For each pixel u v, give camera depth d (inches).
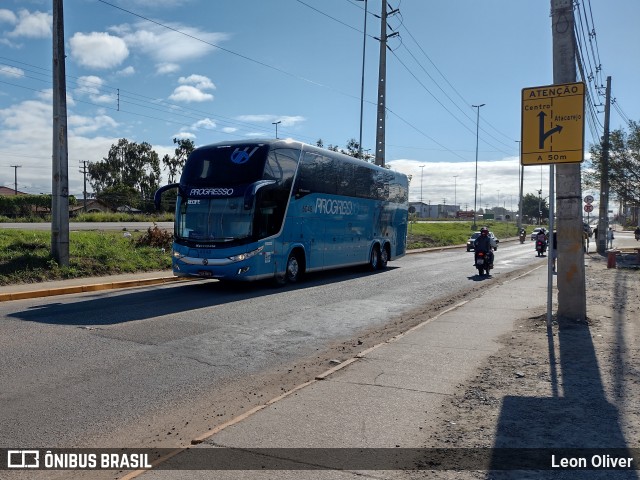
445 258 1290.6
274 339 385.1
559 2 397.1
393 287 697.0
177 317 450.9
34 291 549.0
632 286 674.2
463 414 222.2
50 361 307.4
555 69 399.2
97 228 1546.5
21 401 243.9
